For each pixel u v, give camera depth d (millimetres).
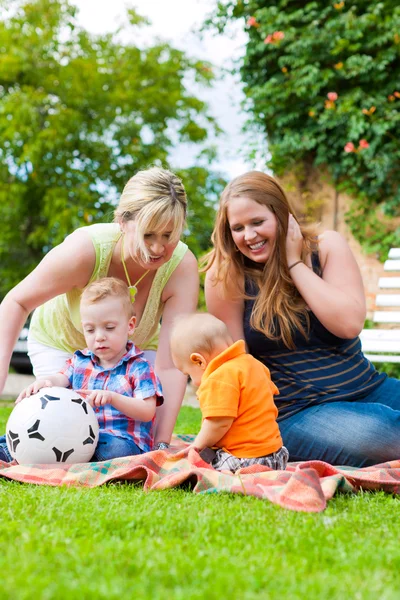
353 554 1605
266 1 7637
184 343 2756
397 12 6953
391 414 2850
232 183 3090
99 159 13562
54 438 2744
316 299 2979
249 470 2504
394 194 7121
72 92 13281
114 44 14031
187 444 3449
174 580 1385
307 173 7652
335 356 3084
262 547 1644
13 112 12773
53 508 2004
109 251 3164
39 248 13867
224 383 2600
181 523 1840
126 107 13469
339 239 3260
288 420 3016
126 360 3107
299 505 2078
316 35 7266
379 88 7164
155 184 2943
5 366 2959
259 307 3072
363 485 2451
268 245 3070
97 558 1500
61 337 3463
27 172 13289
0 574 1386
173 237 2941
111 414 3059
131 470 2520
